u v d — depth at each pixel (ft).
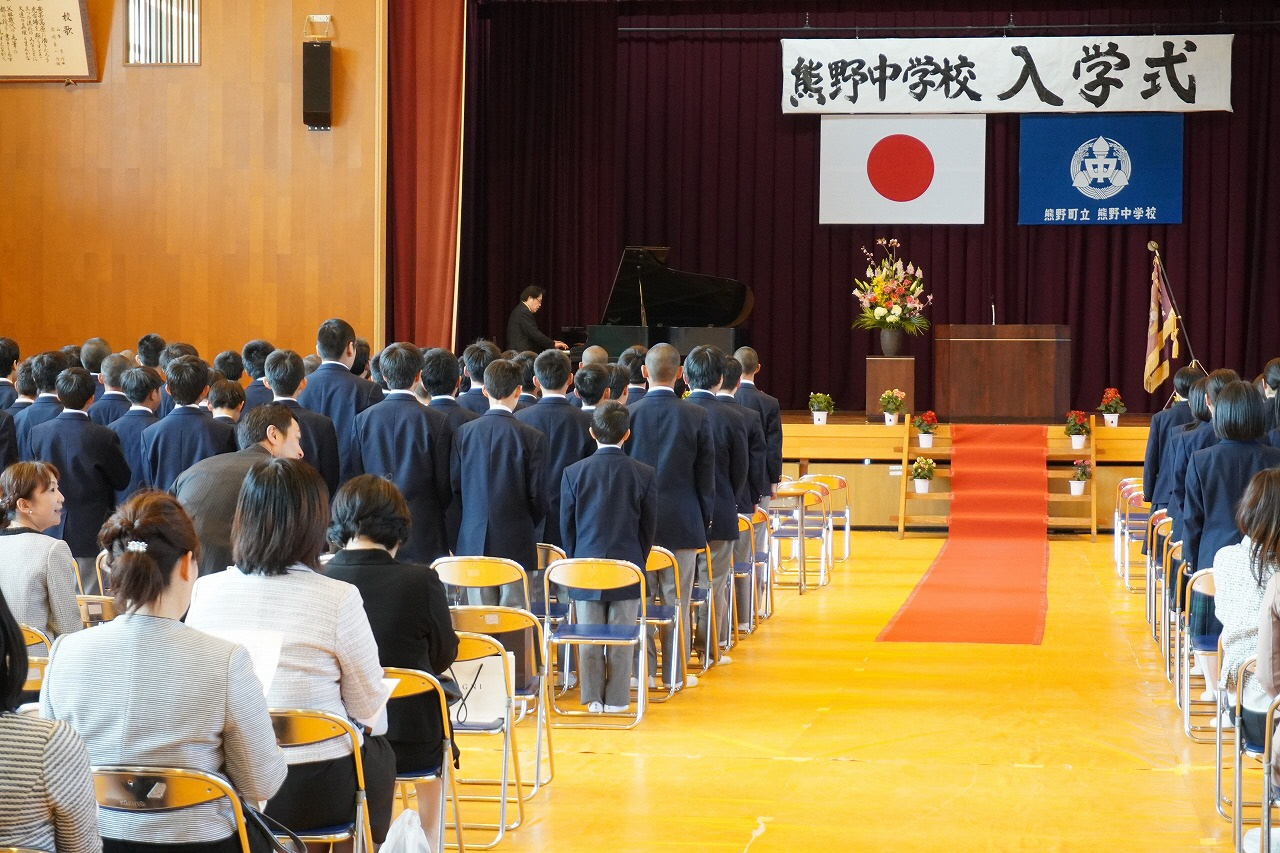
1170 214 51.47
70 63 41.24
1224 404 18.12
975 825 15.38
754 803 16.20
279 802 10.52
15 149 41.86
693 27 53.62
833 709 20.67
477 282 53.83
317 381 21.72
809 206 53.83
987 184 52.70
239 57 41.14
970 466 40.81
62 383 20.29
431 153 42.27
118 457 20.51
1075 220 51.85
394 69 42.27
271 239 41.27
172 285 41.60
